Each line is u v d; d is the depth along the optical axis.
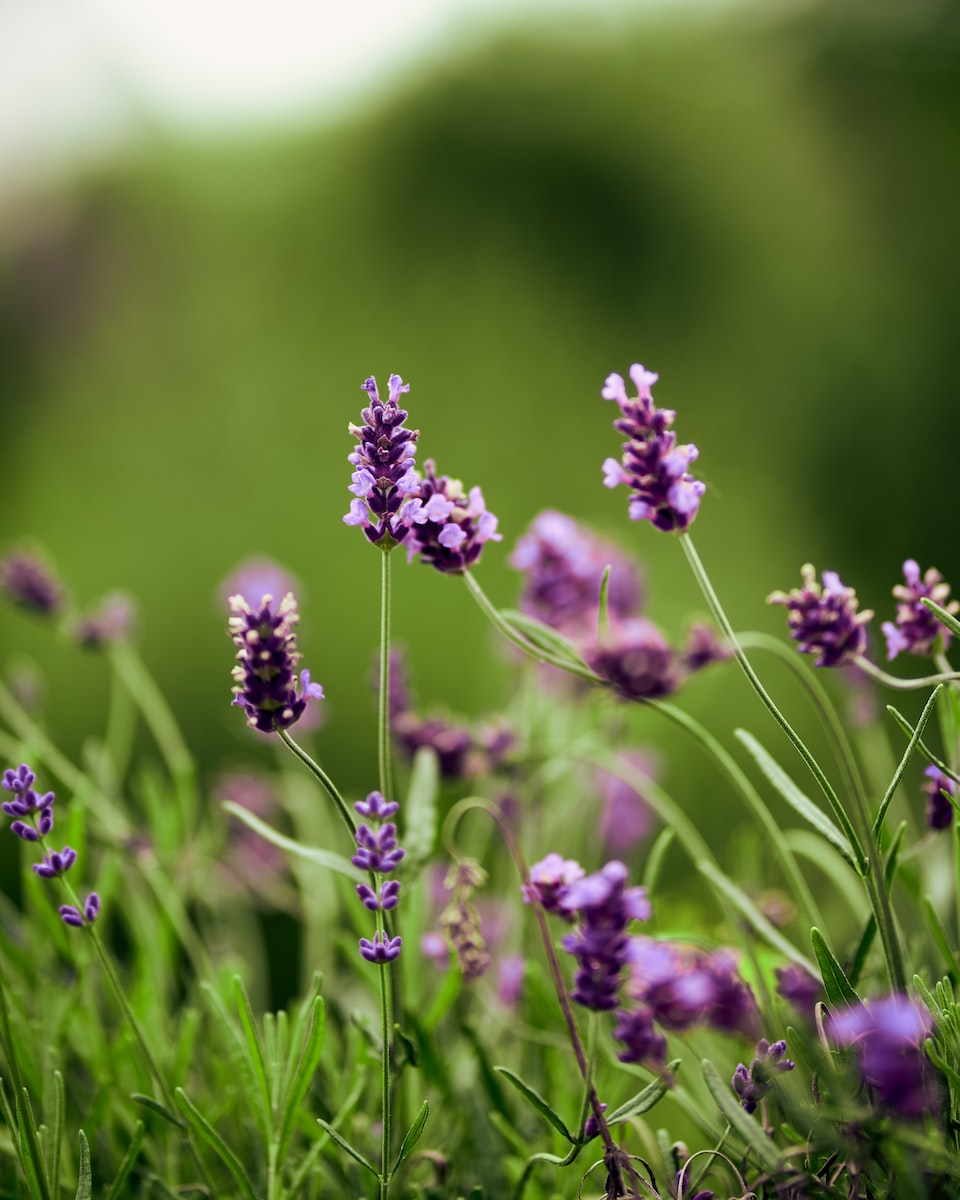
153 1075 0.74
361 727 1.80
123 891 0.89
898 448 2.34
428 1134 0.78
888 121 3.14
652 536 2.18
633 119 3.23
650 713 1.02
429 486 0.73
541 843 0.88
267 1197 0.74
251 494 2.50
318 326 2.95
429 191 3.22
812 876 1.03
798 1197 0.69
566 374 2.70
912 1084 0.67
